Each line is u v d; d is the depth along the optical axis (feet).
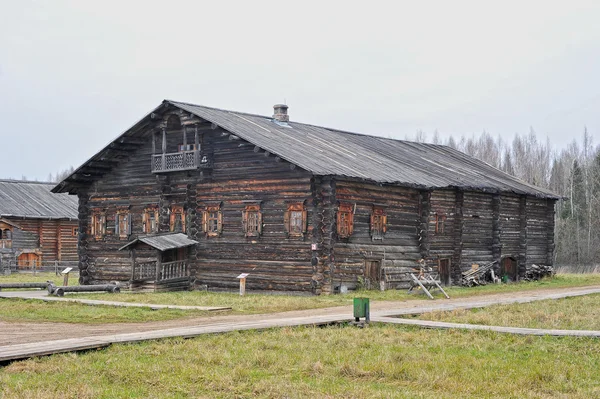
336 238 110.22
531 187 162.30
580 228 291.99
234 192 118.73
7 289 124.26
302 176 111.04
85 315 81.00
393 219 121.70
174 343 60.13
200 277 121.80
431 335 65.10
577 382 48.06
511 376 49.47
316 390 45.47
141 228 133.59
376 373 50.19
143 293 114.01
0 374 48.67
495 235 146.41
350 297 103.65
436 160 154.20
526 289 127.75
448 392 45.60
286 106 142.92
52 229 198.29
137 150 134.92
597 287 131.03
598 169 309.63
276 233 113.39
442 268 134.00
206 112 123.65
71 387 45.47
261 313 85.30
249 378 48.88
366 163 122.93
